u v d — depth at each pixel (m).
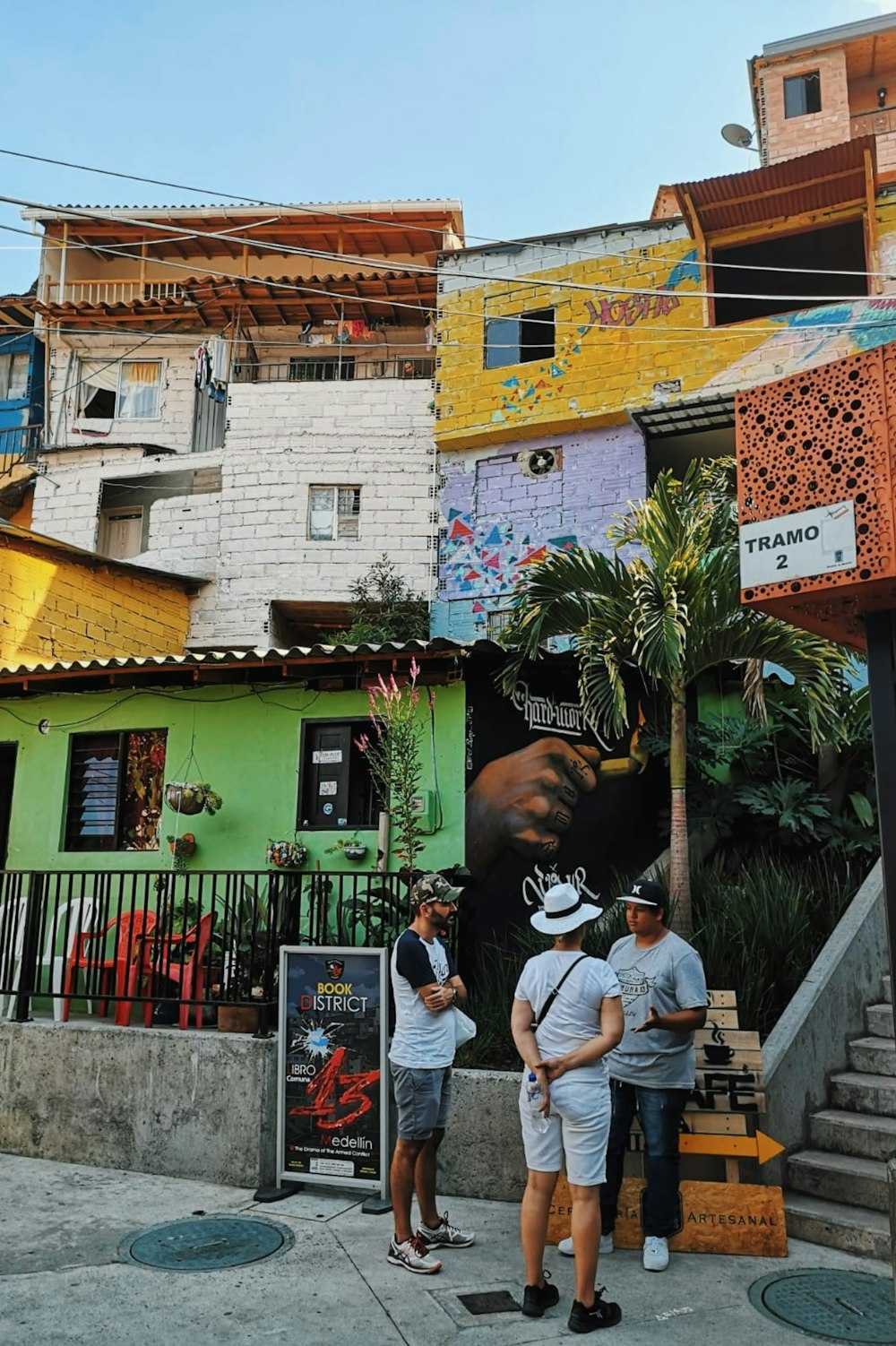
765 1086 5.67
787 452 4.33
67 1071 7.17
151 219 21.67
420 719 8.84
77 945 7.55
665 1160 5.23
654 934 5.57
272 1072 6.65
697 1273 5.08
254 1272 5.13
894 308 14.11
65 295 21.88
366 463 17.70
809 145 20.88
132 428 20.47
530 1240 4.66
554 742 9.41
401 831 8.62
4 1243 5.50
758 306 15.67
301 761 9.03
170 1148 6.76
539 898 8.95
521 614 8.56
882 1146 5.75
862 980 7.01
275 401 18.14
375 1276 5.08
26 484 19.77
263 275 22.77
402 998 5.40
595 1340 4.38
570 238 16.36
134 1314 4.65
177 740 9.45
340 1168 6.29
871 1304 4.70
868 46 21.16
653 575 8.03
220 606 17.38
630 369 15.49
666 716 10.48
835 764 9.69
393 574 17.08
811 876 8.91
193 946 7.79
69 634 13.70
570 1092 4.61
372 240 22.16
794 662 8.03
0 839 10.48
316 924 7.73
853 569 4.05
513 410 16.08
